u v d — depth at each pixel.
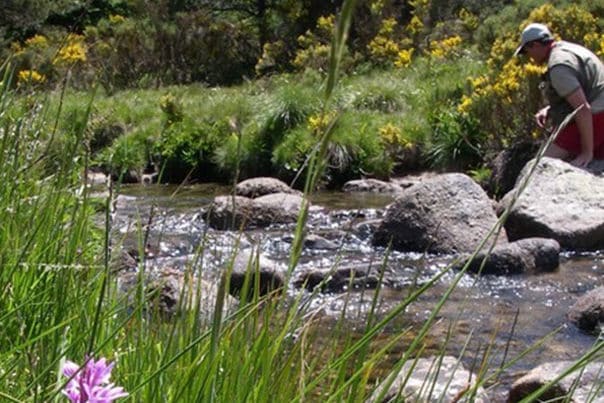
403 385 1.89
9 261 2.68
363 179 13.66
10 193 3.08
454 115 14.41
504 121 12.91
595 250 8.68
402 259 8.50
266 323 2.02
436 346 5.39
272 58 25.91
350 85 17.66
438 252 8.73
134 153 15.02
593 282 7.50
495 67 13.55
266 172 14.86
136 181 14.41
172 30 25.64
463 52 19.84
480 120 13.26
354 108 16.59
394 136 14.18
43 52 18.77
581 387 4.10
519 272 7.75
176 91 21.36
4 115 3.70
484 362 2.02
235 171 2.01
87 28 25.11
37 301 2.55
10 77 3.67
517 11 19.17
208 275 3.77
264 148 15.01
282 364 2.14
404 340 5.36
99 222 5.19
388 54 21.84
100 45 23.91
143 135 15.73
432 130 14.66
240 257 6.52
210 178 15.24
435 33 22.34
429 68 18.98
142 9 26.94
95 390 1.40
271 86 21.11
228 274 2.11
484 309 6.60
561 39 13.66
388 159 14.05
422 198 9.11
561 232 8.66
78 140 2.63
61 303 2.43
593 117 9.74
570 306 6.73
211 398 1.91
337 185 13.96
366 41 23.30
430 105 16.08
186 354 2.10
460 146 14.00
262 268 6.52
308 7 27.03
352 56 22.36
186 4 28.78
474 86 13.37
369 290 7.06
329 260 8.43
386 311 6.13
